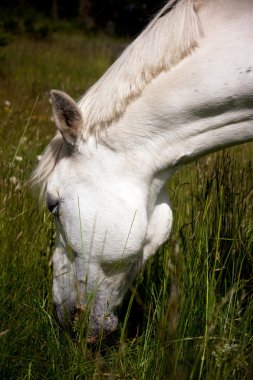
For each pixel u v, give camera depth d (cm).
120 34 1816
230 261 310
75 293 266
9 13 1459
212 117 255
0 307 273
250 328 269
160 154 257
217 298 287
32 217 335
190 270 277
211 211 322
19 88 813
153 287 304
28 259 310
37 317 279
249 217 341
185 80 249
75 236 257
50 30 1538
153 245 271
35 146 473
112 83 255
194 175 423
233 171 358
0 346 255
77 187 256
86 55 1334
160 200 273
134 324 304
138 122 252
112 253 255
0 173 374
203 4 259
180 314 253
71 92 767
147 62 252
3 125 544
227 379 227
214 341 241
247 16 252
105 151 255
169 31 253
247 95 248
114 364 253
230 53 248
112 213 253
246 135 260
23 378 247
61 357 252
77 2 2406
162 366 233
